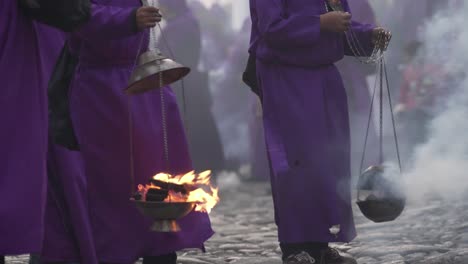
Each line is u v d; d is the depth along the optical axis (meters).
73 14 7.48
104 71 8.38
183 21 19.69
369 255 10.70
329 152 9.45
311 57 9.38
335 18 9.14
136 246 8.34
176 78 8.07
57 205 8.11
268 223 14.12
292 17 9.23
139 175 8.37
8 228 7.23
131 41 8.34
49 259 8.10
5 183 7.29
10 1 7.44
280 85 9.46
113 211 8.38
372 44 9.62
